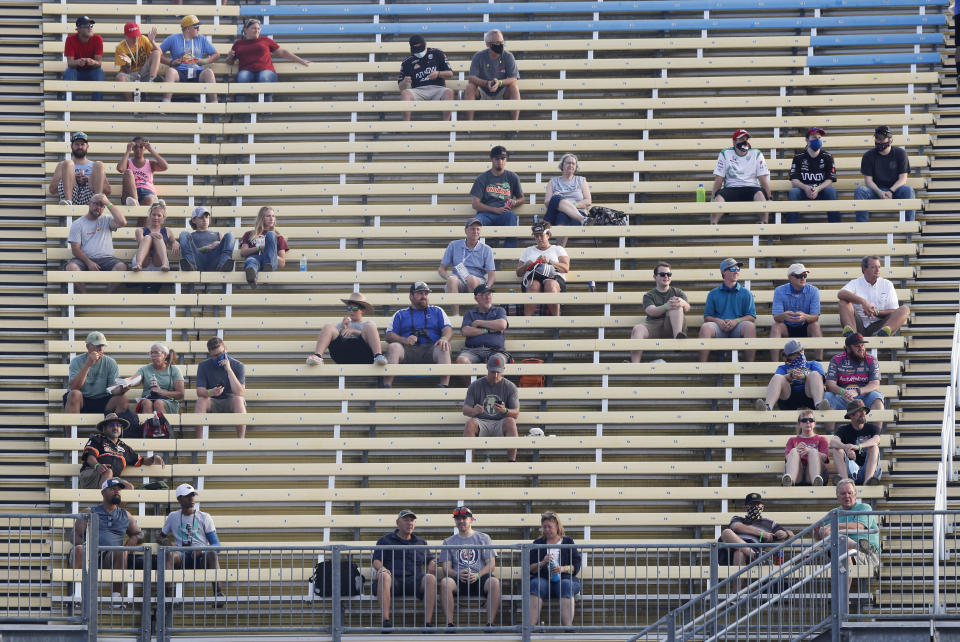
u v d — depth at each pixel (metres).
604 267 57.09
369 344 52.41
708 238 57.06
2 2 63.28
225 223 57.62
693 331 54.38
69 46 60.91
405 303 54.84
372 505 50.06
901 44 62.03
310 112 60.78
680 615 44.28
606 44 62.22
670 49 62.59
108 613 43.97
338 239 57.28
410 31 63.22
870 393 49.59
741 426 51.44
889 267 54.69
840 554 40.91
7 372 52.78
